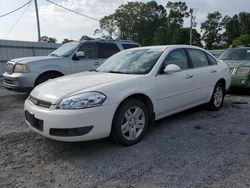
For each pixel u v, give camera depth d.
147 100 4.86
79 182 3.50
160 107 5.11
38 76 8.20
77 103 4.02
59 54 9.18
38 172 3.77
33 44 17.06
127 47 10.22
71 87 4.38
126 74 5.04
